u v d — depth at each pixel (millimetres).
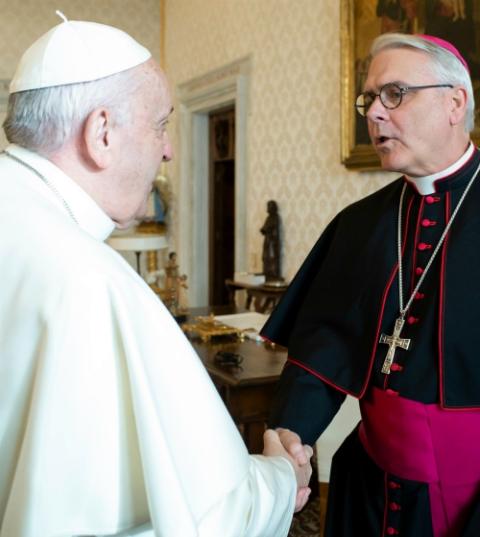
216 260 7582
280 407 1668
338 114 4793
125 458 1007
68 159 1142
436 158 1527
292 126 5312
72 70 1118
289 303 1907
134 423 1014
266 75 5641
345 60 4516
